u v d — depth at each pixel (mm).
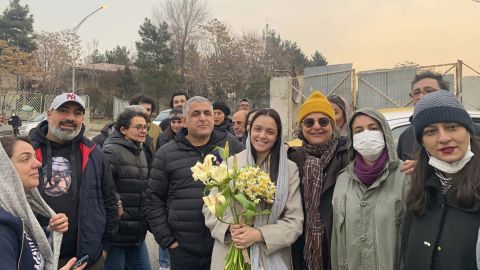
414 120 2309
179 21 51031
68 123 3201
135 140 4262
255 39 52094
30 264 2127
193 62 48031
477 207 2061
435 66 12836
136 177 4180
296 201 2910
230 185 2707
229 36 47500
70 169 3254
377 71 14586
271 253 2771
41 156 3193
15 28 52469
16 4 52625
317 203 2861
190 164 3465
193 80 44906
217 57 46688
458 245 2064
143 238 4285
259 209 2865
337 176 2832
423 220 2244
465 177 2107
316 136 3047
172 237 3451
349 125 2756
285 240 2762
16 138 2498
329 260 2791
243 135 5781
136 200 4164
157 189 3549
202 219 3355
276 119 2988
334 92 15453
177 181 3453
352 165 2703
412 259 2242
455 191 2123
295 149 3332
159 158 3578
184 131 3656
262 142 2965
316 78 16469
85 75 46812
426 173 2289
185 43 50875
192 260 3371
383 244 2479
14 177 2188
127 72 42938
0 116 29062
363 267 2516
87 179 3271
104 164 3518
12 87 39500
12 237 2020
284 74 18797
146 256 4473
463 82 15062
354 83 15086
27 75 38719
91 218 3254
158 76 41938
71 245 3195
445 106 2168
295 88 17125
